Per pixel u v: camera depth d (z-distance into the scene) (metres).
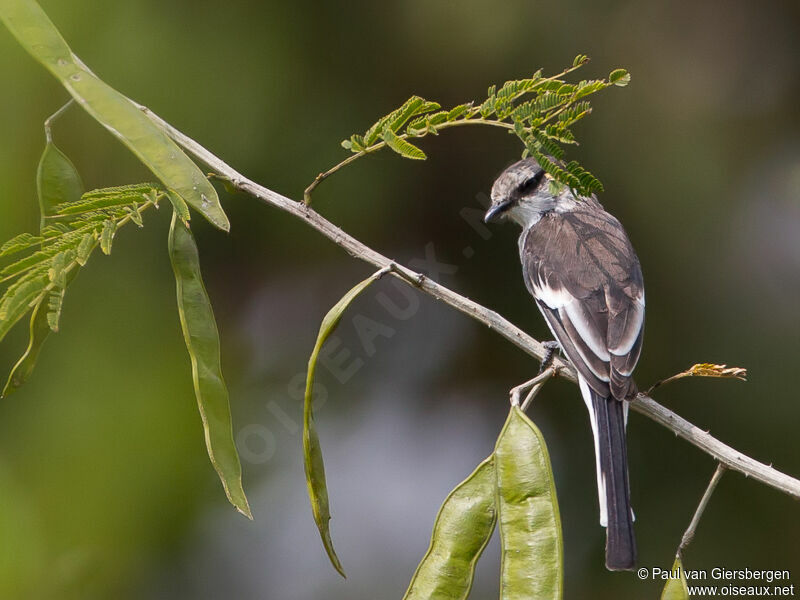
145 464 9.96
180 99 10.83
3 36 10.46
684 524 10.93
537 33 11.89
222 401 5.95
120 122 4.75
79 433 9.89
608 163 11.97
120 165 11.05
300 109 11.34
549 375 5.89
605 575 11.17
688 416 11.38
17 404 9.98
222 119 10.98
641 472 11.09
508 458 5.58
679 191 11.95
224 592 10.63
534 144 5.64
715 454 6.98
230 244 11.52
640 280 8.77
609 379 7.73
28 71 10.56
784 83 12.25
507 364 11.86
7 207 10.35
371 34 11.56
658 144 12.08
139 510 9.90
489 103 5.70
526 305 11.71
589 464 11.52
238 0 11.14
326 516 5.81
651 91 12.16
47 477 9.77
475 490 5.78
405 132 6.02
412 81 11.72
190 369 10.41
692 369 7.06
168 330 10.52
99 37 10.61
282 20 11.30
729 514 10.95
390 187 11.60
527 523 5.42
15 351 10.11
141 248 10.63
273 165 11.22
